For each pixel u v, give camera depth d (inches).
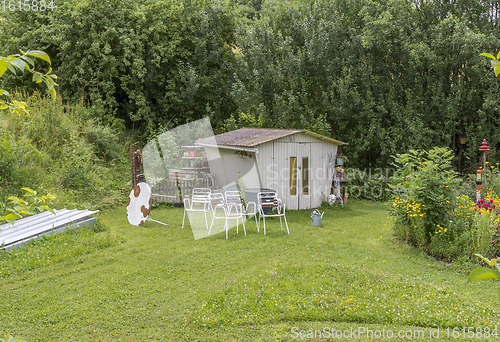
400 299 189.5
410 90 600.4
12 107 81.3
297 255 264.1
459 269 234.7
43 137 454.9
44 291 198.7
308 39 671.8
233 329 161.8
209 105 738.8
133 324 165.9
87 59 609.6
